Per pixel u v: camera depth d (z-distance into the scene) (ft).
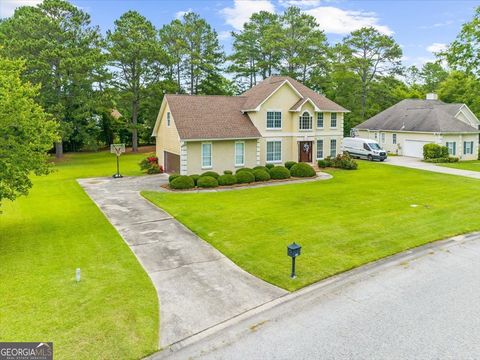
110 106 152.87
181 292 33.71
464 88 173.88
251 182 86.99
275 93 104.22
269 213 59.36
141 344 25.94
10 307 30.48
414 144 141.59
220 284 35.32
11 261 40.88
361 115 193.26
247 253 42.55
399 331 27.71
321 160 111.14
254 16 190.29
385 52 184.85
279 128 106.01
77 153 169.89
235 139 95.35
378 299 32.45
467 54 99.04
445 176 96.58
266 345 26.17
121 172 110.83
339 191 76.89
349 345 26.07
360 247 43.93
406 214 57.93
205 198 71.31
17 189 47.32
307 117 109.19
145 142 196.13
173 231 51.52
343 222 53.72
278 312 30.42
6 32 138.31
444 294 33.27
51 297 32.19
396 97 199.62
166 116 101.76
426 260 40.68
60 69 131.23
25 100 44.55
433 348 25.68
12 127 45.11
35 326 27.68
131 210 63.36
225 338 26.99
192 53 171.42
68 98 137.28
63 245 46.14
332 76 186.50
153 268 39.04
